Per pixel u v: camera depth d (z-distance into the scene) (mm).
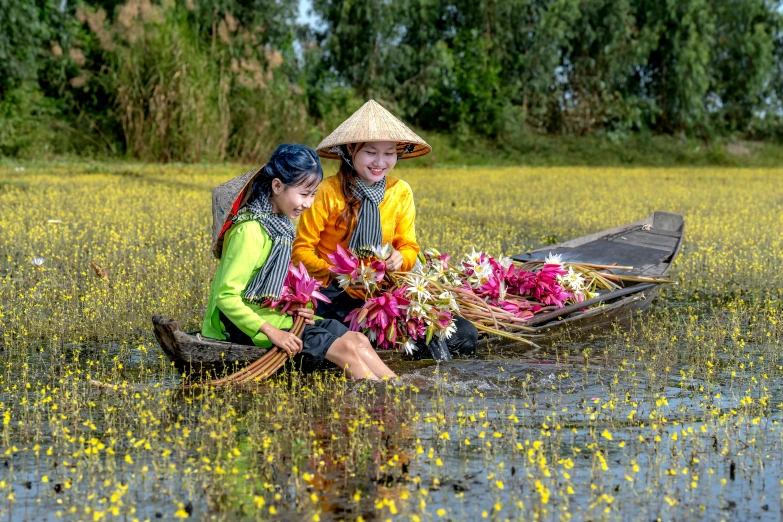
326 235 7148
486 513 4145
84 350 7320
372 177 7016
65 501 4359
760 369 6996
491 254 12383
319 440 5180
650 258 10406
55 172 25797
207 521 4141
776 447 5180
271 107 32969
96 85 32812
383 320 6734
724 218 17078
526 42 47906
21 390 6168
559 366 6965
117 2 35094
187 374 6309
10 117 30234
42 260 10047
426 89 43781
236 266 6215
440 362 6891
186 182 23391
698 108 48312
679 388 6418
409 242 7395
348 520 4160
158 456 4926
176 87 30547
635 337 8070
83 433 5289
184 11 32281
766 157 49125
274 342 6281
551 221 17000
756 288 10484
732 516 4273
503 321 7656
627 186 26875
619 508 4344
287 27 38750
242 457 4898
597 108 48562
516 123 45938
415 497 4418
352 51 43062
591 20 48125
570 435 5336
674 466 4863
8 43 29516
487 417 5641
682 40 48250
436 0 45875
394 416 5621
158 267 10500
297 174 6105
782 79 51562
